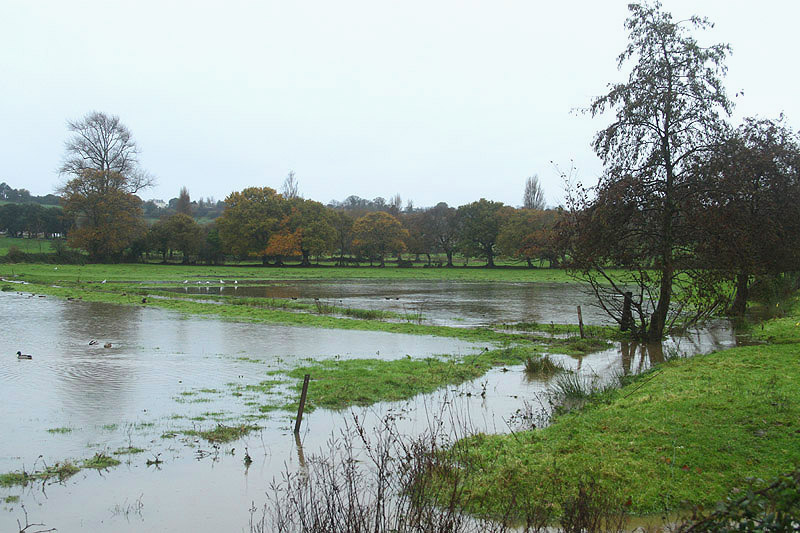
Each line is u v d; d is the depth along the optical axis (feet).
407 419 41.32
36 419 41.34
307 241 308.60
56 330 83.61
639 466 28.96
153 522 25.91
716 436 31.78
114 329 85.25
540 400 46.24
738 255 65.41
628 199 69.05
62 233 392.06
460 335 82.12
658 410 37.42
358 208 530.68
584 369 59.16
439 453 32.50
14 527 25.44
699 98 68.80
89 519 26.27
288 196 393.70
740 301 95.30
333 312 111.75
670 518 24.21
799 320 83.15
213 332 83.51
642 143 71.77
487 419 40.98
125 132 281.95
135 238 294.25
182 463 33.12
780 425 32.42
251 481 30.50
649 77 69.00
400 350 70.03
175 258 356.18
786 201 76.07
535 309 120.06
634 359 64.49
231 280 206.90
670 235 70.54
